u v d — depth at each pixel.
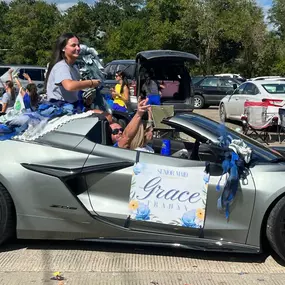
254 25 46.06
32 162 4.13
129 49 49.44
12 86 11.64
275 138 11.61
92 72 5.16
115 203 4.15
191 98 12.61
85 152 4.18
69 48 4.52
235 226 4.06
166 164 4.14
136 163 4.14
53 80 4.55
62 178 4.09
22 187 4.11
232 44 48.38
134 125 4.55
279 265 4.18
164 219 4.10
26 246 4.47
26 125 4.32
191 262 4.20
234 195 4.01
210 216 4.08
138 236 4.12
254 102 11.94
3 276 3.80
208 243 4.07
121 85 10.18
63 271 3.93
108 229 4.12
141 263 4.14
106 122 4.37
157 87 12.11
